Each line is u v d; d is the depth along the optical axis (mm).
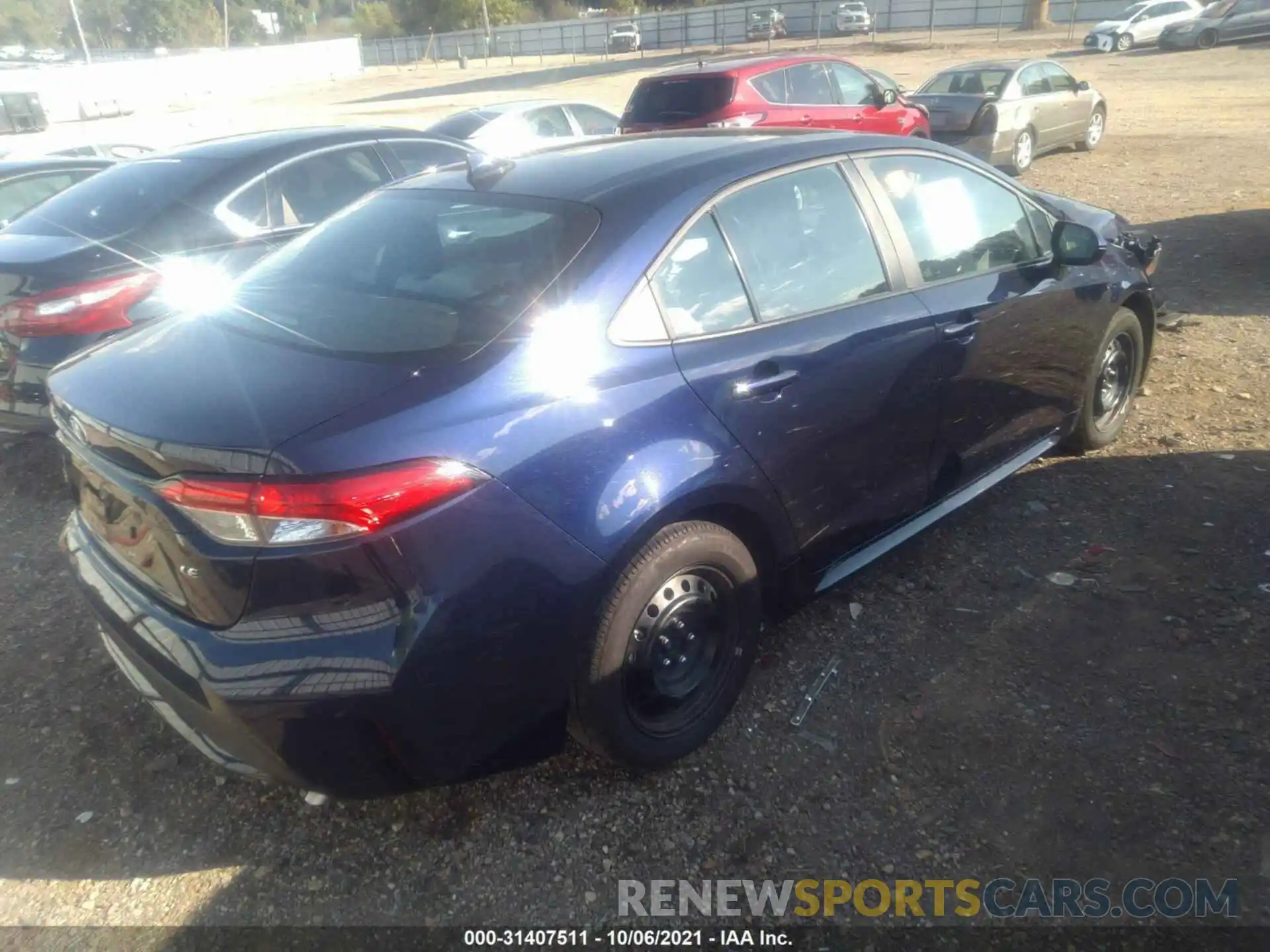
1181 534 4070
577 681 2686
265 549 2244
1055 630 3533
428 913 2570
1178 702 3135
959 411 3789
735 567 3010
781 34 49844
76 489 2943
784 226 3266
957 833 2725
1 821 2908
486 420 2443
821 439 3221
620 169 3197
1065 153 14781
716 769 2998
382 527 2262
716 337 2979
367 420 2316
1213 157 13242
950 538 4172
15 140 27344
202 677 2338
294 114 36812
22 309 4863
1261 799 2756
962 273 3822
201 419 2369
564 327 2658
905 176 3730
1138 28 31484
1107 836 2678
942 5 46531
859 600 3783
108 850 2799
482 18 78188
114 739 3244
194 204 5496
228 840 2824
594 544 2578
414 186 3535
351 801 2863
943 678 3324
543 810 2875
